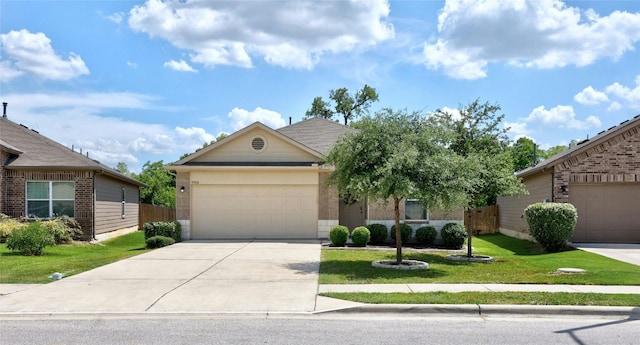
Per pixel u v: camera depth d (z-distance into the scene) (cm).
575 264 1423
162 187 4506
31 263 1424
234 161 2136
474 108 1867
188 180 2103
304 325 778
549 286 1062
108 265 1367
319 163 2095
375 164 1376
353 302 905
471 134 1852
